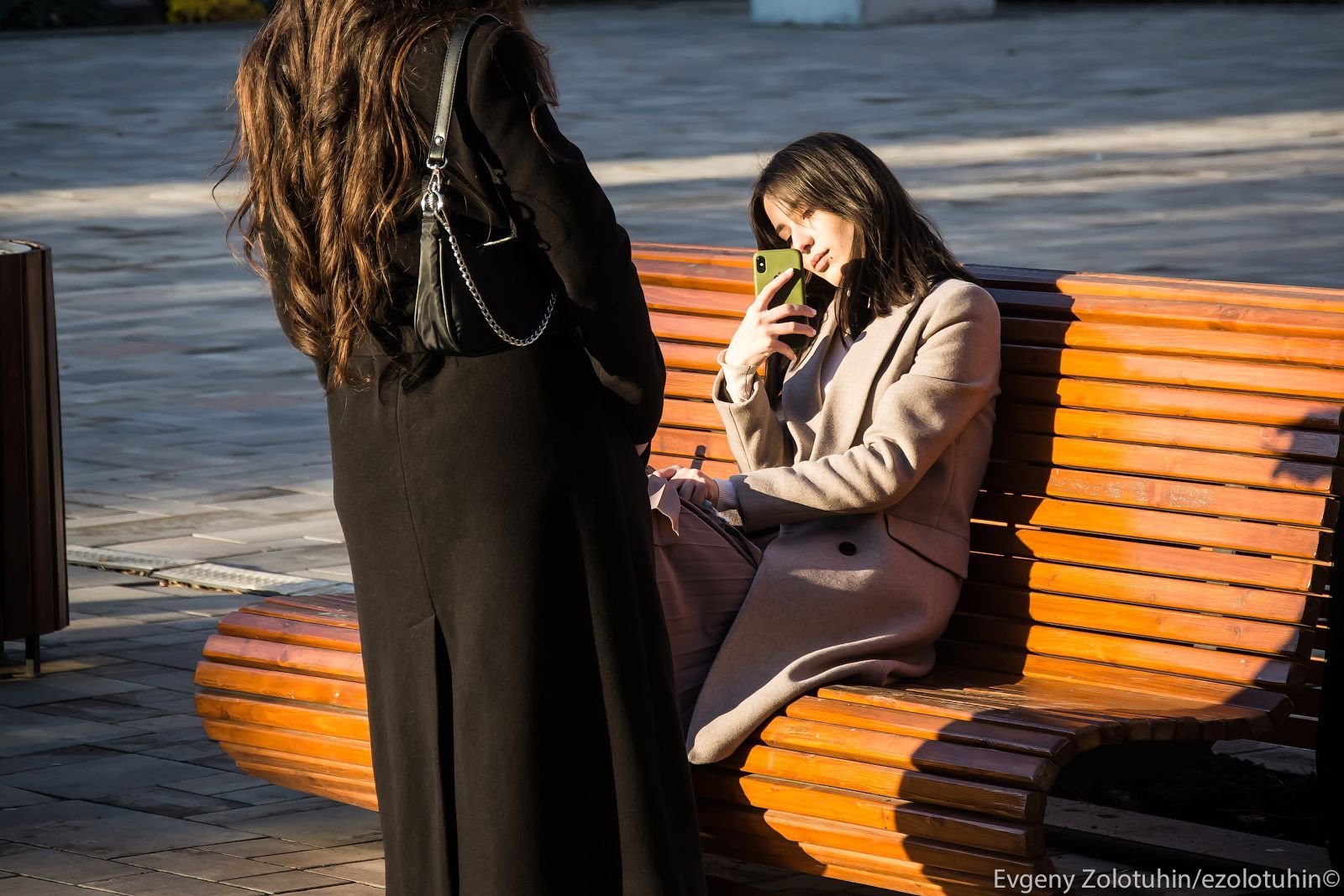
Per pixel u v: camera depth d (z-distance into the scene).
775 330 8.22
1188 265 29.11
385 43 5.80
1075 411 8.26
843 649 7.71
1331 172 40.72
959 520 8.27
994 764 6.61
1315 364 7.70
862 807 6.84
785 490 7.98
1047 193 38.34
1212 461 7.87
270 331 26.30
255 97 6.08
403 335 6.05
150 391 21.98
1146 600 7.95
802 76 65.56
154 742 10.65
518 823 6.05
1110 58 69.88
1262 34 78.31
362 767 8.17
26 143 51.41
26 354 11.70
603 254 5.89
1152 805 9.78
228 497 16.83
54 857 8.83
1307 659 7.63
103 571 14.55
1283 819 9.49
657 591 6.48
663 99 59.19
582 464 6.12
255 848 9.02
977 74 65.31
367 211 5.84
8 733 10.77
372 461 6.23
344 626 8.61
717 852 7.40
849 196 8.17
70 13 91.12
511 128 5.78
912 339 8.11
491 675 6.04
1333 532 7.59
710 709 7.50
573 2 101.94
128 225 37.22
